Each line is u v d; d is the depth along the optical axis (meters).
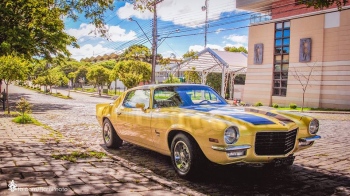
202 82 38.91
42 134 8.44
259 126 4.16
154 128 5.18
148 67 31.73
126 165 5.18
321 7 5.36
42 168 4.79
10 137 7.72
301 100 28.97
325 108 26.72
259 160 4.19
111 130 6.80
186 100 5.50
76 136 8.84
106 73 43.53
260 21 33.38
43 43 23.55
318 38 27.56
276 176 4.90
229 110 4.92
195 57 32.00
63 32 23.53
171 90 5.66
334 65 26.45
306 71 28.53
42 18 10.23
